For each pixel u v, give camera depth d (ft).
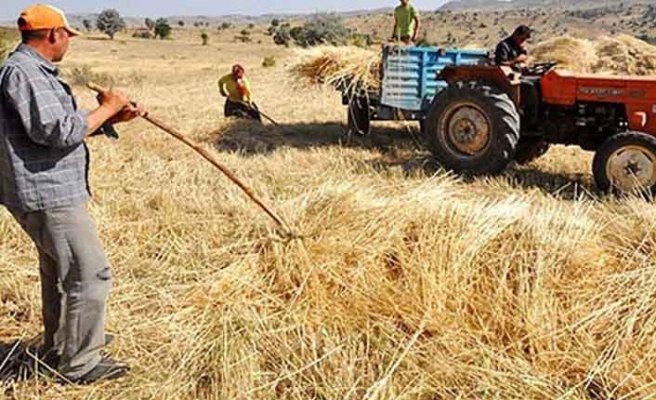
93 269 9.90
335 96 42.78
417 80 28.78
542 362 11.15
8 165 9.12
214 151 27.17
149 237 16.06
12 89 8.70
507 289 12.48
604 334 11.68
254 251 14.43
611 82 21.38
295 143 29.30
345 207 15.03
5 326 12.03
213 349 11.10
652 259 13.34
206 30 370.53
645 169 20.08
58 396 10.14
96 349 10.48
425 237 13.71
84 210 9.80
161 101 45.96
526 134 24.06
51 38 9.10
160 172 22.63
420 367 10.88
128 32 293.84
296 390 10.31
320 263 13.24
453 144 23.97
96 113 9.59
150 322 12.12
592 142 22.84
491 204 15.40
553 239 13.50
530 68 24.90
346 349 11.19
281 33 232.12
